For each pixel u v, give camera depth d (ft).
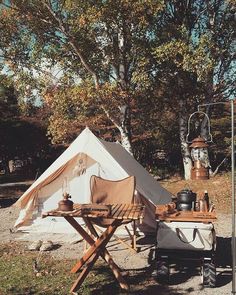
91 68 59.00
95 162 30.09
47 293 18.44
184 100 69.41
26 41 63.67
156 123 78.54
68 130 65.00
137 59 60.70
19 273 21.30
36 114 88.74
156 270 20.30
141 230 29.89
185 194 22.40
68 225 31.40
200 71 57.06
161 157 84.48
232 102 18.38
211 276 19.72
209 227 20.01
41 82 62.08
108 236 18.89
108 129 75.51
